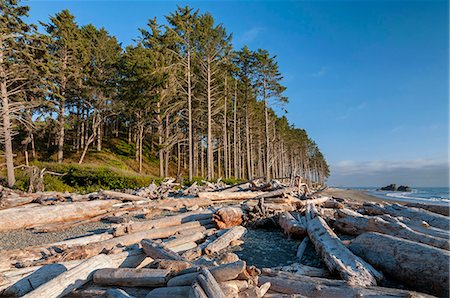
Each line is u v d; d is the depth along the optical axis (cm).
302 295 333
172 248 610
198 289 288
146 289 361
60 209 966
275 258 573
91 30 3794
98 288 376
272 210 968
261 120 4622
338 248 501
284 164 6444
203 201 1242
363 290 325
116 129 4419
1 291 371
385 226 591
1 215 844
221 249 630
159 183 2048
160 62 2714
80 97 3331
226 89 3366
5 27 1955
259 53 3678
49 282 354
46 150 3375
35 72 2072
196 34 2881
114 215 1015
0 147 2736
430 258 385
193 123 3559
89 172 1914
